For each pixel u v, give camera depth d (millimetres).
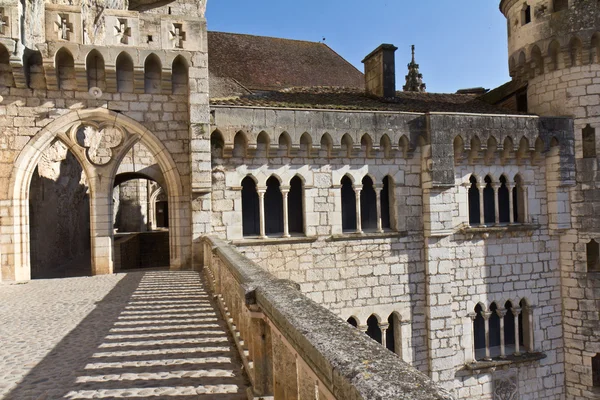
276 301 4105
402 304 17484
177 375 6219
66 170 23531
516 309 18766
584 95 18844
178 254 15352
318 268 16547
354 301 16922
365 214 17594
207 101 14992
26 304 10828
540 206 19344
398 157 17562
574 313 19000
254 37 29016
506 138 18234
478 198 18750
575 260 19016
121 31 14680
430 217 17375
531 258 19094
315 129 16109
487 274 18391
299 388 3375
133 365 6637
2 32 13242
